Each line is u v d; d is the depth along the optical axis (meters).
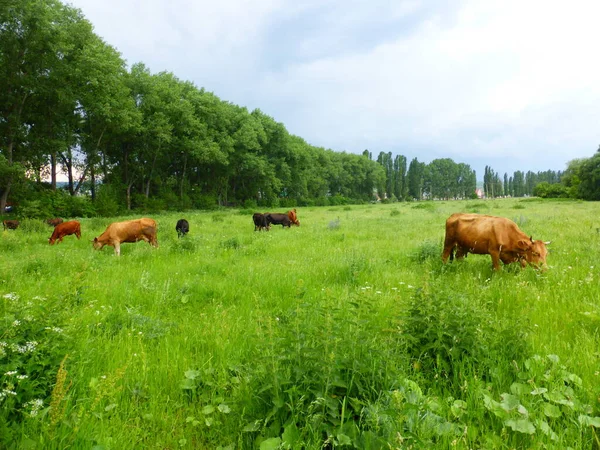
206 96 47.84
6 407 2.34
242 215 35.25
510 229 7.06
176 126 43.41
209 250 10.88
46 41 26.78
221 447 2.41
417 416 2.32
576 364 3.18
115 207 34.16
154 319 4.75
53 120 31.97
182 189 48.44
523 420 2.38
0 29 25.53
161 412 2.80
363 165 109.88
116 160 44.03
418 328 3.60
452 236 7.82
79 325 4.01
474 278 6.22
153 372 3.36
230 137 51.31
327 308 3.40
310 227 19.36
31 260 8.71
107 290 6.23
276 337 3.13
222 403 2.86
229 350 3.77
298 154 67.94
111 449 2.31
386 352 2.96
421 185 159.38
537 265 6.69
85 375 3.16
